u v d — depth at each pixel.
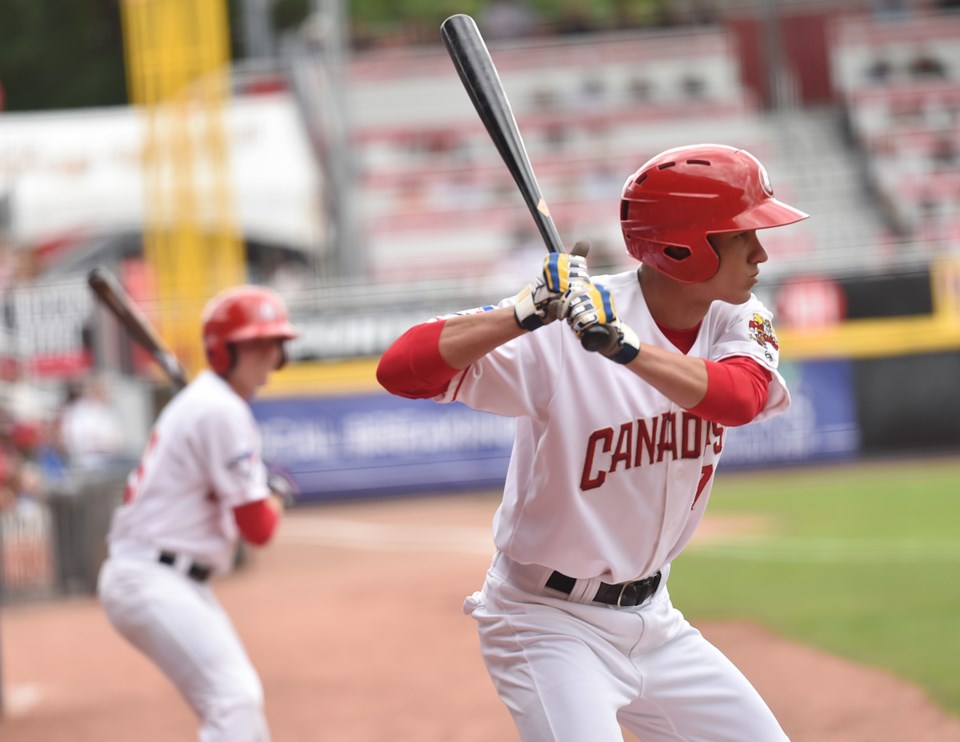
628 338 8.59
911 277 53.59
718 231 8.98
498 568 10.23
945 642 23.62
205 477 14.60
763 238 70.56
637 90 79.62
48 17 106.50
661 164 9.16
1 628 33.22
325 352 53.31
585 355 9.30
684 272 9.17
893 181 74.06
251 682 14.10
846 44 79.56
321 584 35.47
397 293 55.19
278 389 53.12
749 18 79.75
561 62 79.94
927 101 78.12
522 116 78.81
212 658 14.02
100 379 54.22
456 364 8.90
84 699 24.19
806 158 76.06
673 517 9.80
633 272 9.80
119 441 53.34
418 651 26.09
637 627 9.98
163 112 63.53
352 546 42.09
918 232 71.44
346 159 70.19
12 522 38.16
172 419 14.85
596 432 9.34
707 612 27.84
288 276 70.56
